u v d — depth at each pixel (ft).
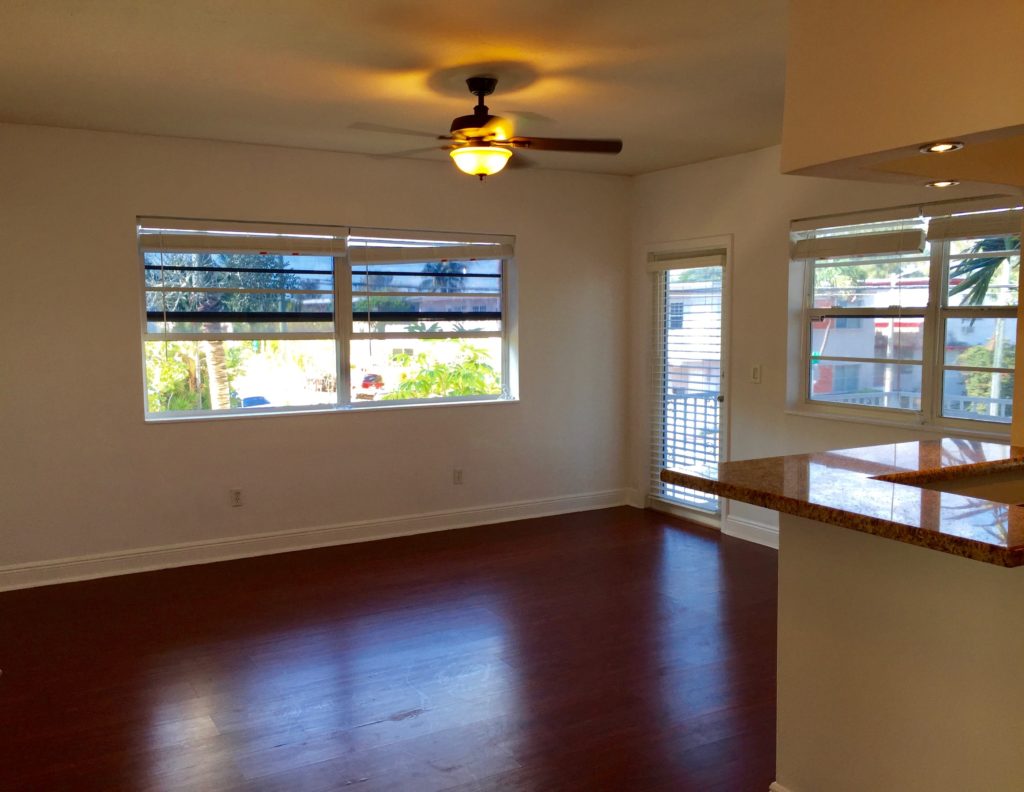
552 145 11.86
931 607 6.83
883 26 7.42
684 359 19.60
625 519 19.74
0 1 8.80
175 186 15.66
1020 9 6.44
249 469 16.71
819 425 16.11
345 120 14.32
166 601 14.30
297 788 8.72
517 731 9.86
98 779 8.93
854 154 7.72
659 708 10.38
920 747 6.98
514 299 19.36
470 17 9.43
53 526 15.16
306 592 14.74
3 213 14.43
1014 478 9.13
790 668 8.07
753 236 17.28
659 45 10.44
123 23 9.52
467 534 18.45
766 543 17.49
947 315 14.12
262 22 9.53
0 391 14.64
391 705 10.55
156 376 16.28
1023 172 9.25
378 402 18.22
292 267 17.19
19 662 11.89
